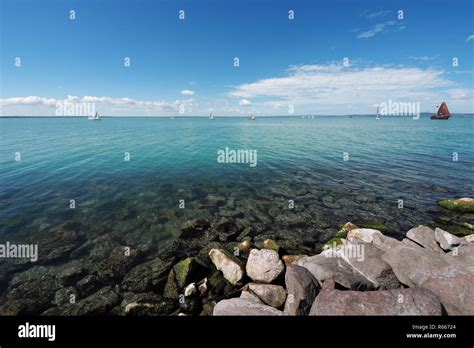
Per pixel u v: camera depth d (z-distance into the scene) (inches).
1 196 797.2
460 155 1437.0
